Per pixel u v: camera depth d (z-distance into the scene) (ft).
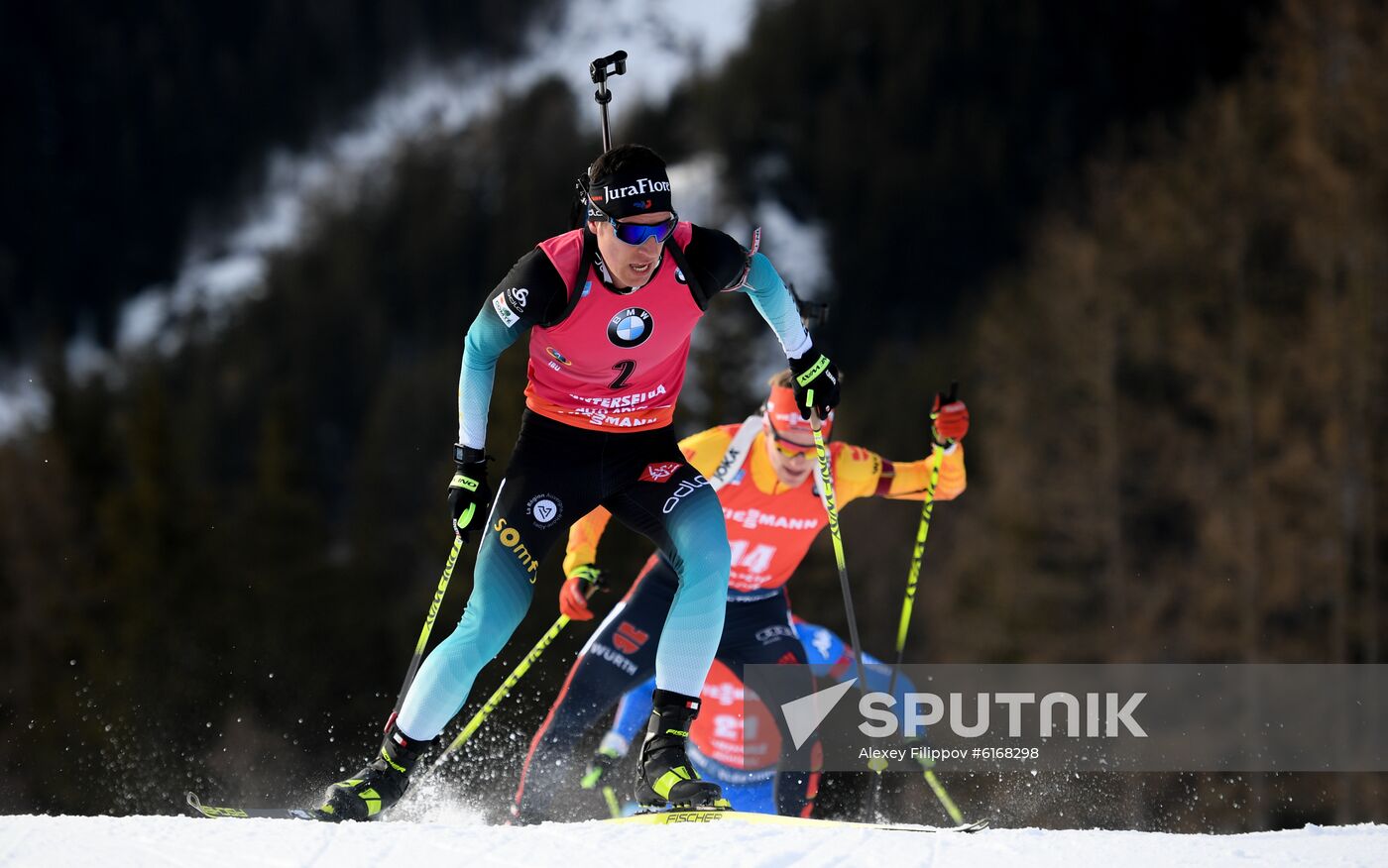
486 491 37.86
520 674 53.83
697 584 38.09
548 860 27.86
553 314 35.94
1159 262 253.24
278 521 280.72
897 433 427.33
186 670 232.73
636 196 34.27
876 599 301.63
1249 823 183.52
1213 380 233.96
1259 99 247.91
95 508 293.02
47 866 27.40
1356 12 214.28
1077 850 29.19
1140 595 235.61
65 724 198.90
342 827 30.63
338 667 262.67
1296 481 206.69
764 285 38.73
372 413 508.94
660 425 40.09
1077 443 253.03
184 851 28.48
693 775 36.96
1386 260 206.39
